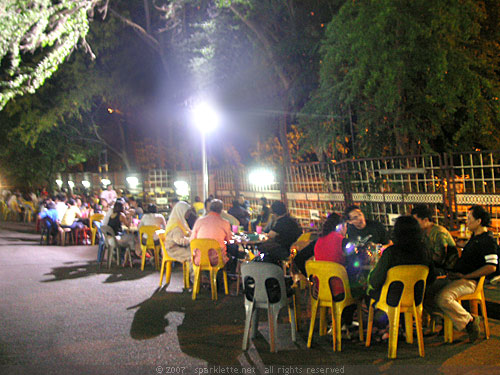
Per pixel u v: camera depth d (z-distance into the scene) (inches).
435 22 441.1
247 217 591.8
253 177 684.7
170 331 270.2
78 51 949.2
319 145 585.9
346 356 225.8
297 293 269.9
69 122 1157.1
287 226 306.7
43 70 512.7
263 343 248.1
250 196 699.4
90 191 1142.3
